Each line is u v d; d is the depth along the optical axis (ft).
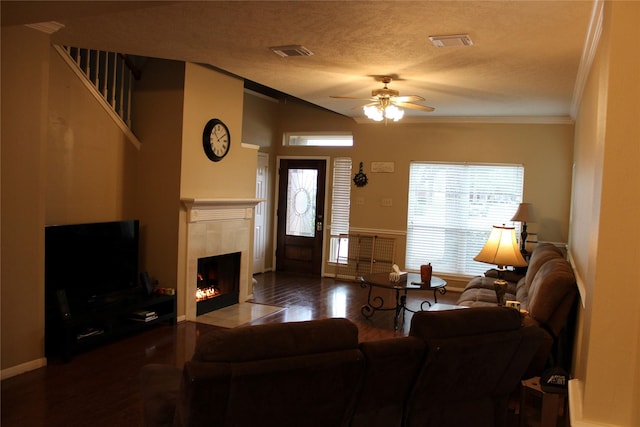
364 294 22.90
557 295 11.10
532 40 11.56
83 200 15.25
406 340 7.48
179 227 16.80
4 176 11.35
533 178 23.13
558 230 22.80
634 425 5.14
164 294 16.49
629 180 5.16
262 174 26.84
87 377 12.10
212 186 18.24
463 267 24.53
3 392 11.09
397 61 14.08
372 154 25.96
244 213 20.25
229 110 18.95
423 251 25.23
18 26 11.37
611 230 5.22
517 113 22.22
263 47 13.25
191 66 16.83
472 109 21.76
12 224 11.63
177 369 8.52
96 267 14.61
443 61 13.91
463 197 24.43
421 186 25.17
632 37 5.11
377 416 7.75
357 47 12.88
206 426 6.11
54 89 14.15
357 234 26.37
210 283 19.85
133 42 13.15
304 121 27.37
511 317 8.37
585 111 13.98
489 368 8.24
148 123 17.10
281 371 6.23
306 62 14.73
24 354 12.22
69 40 13.17
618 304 5.22
